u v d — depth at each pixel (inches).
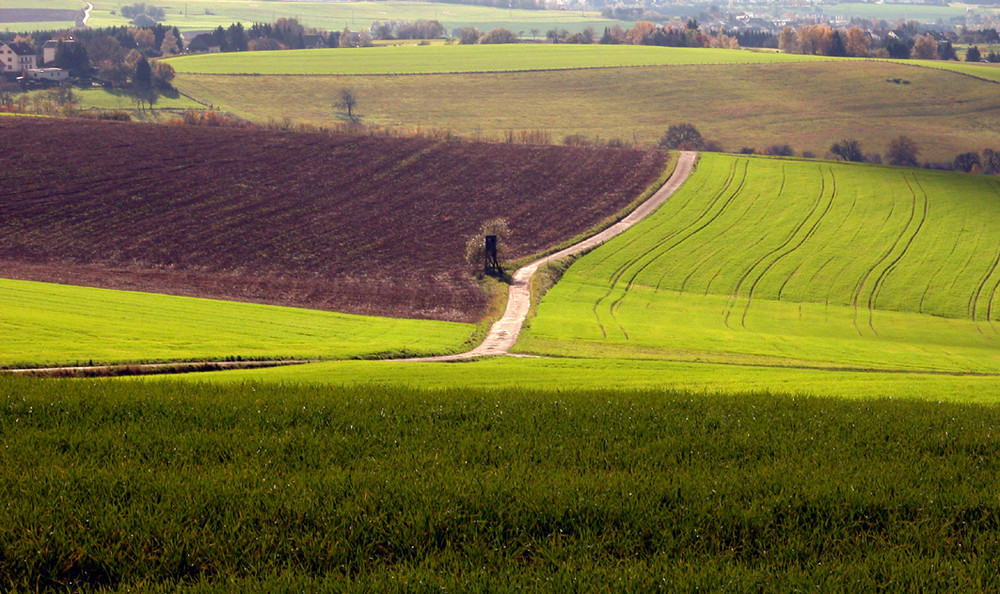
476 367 4394.7
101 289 6624.0
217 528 1016.2
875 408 1910.7
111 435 1375.5
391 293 7431.1
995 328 7367.1
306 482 1154.7
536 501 1099.3
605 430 1526.8
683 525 1062.4
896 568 970.7
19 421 1462.8
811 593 904.9
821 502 1135.6
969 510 1138.7
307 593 879.7
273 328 5639.8
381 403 1716.3
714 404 1854.1
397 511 1064.8
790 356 5718.5
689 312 7460.6
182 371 4254.4
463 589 898.1
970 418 1793.8
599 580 923.4
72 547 950.4
